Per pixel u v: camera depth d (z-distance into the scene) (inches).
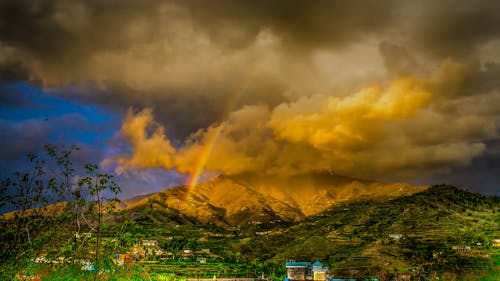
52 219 1588.3
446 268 6845.5
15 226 1546.5
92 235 1648.6
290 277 6063.0
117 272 1738.4
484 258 7106.3
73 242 1611.7
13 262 1525.6
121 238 1675.7
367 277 7445.9
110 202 1663.4
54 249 1609.3
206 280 7406.5
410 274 7042.3
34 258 1582.2
